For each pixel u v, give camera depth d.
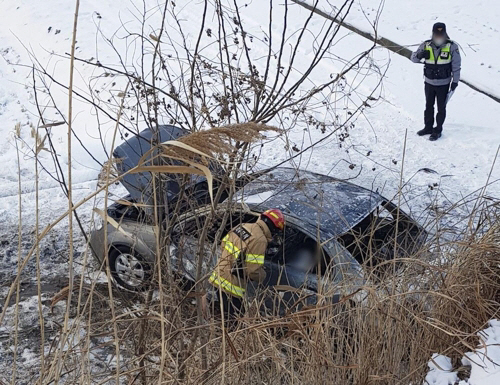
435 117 10.69
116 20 13.81
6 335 5.93
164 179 4.05
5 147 9.80
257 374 3.68
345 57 12.46
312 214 5.70
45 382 2.83
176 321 3.79
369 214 5.88
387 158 9.55
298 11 14.30
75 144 9.73
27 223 8.01
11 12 14.55
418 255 4.57
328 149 9.62
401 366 3.88
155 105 4.01
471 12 14.84
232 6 14.16
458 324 4.16
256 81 4.11
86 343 2.95
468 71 12.30
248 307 4.18
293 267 5.57
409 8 14.87
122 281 6.11
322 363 3.51
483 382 3.38
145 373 3.71
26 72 12.20
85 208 8.35
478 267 4.25
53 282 6.88
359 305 3.79
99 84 11.20
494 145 9.88
